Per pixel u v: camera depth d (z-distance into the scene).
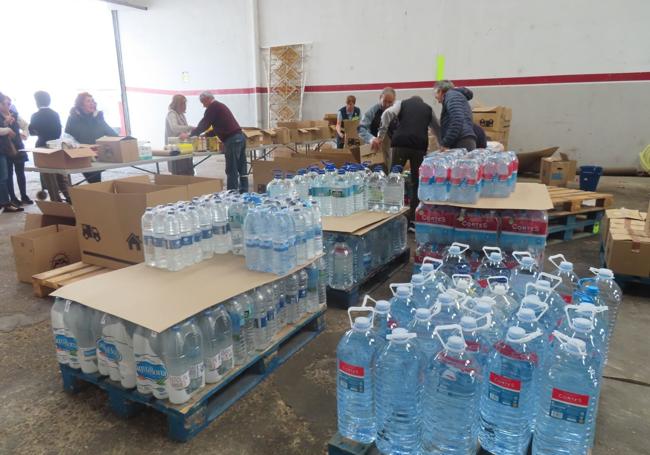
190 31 11.05
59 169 3.94
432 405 1.35
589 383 1.28
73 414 1.98
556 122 7.77
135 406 1.96
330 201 3.19
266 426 1.89
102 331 1.92
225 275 2.19
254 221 2.23
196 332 1.83
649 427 1.85
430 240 2.91
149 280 2.12
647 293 3.13
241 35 10.38
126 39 12.15
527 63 7.71
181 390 1.78
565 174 6.01
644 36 6.93
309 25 9.53
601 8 7.06
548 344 1.41
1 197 5.66
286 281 2.42
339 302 2.98
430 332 1.47
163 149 5.10
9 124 5.72
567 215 4.28
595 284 1.96
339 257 3.00
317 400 2.06
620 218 3.58
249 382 2.14
